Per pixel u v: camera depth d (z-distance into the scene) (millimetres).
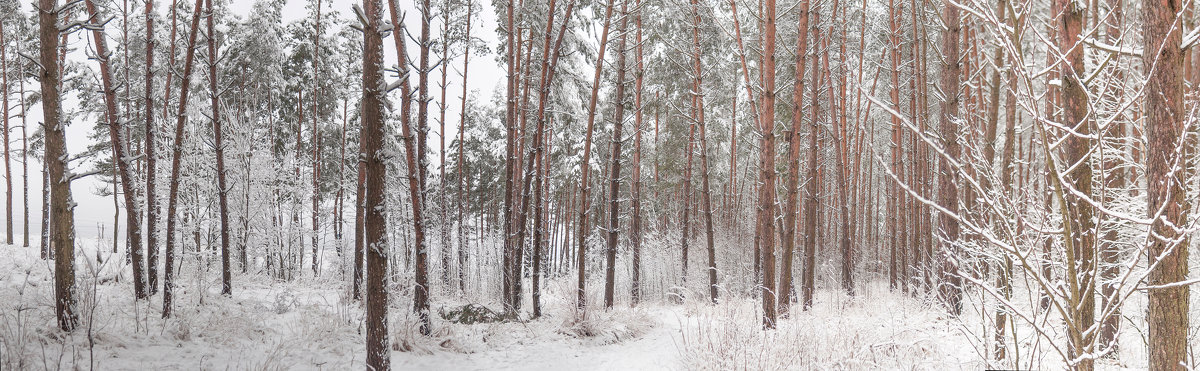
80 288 8625
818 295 19312
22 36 22266
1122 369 6746
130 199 10648
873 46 20750
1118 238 6391
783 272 12609
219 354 8391
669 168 21672
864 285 20359
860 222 27609
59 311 7934
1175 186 3492
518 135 18188
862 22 18812
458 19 16938
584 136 27078
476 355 10203
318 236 22281
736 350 8602
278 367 7840
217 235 17484
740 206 28484
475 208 36000
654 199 28141
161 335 8695
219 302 11734
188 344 8609
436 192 19797
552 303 16984
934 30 13117
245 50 23047
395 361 9312
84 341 7676
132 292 11508
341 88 26016
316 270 22312
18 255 19656
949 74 10273
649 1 18000
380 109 7086
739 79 23609
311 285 18078
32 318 8250
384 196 7164
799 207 22781
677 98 20172
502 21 17391
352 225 18766
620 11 15039
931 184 16062
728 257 21484
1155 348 3678
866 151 26484
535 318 13875
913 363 7078
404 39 7812
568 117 21188
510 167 14336
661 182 23484
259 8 23250
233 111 18438
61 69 21453
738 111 25266
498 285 17734
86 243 21922
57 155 7938
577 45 19141
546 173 23734
